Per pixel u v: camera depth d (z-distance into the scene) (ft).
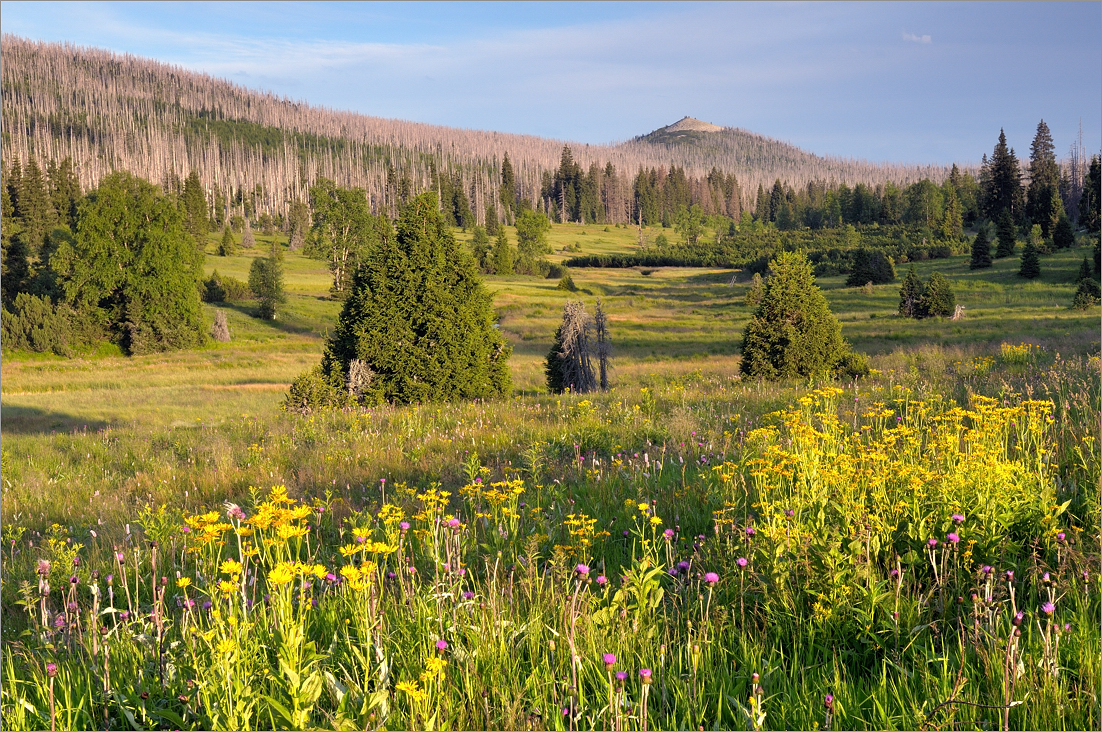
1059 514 13.82
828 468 15.70
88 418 96.22
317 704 10.13
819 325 81.25
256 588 14.83
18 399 125.70
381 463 35.86
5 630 14.70
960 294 264.93
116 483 40.09
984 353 79.77
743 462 19.90
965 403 33.86
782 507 14.82
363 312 85.51
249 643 10.82
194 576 15.81
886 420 28.76
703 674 10.48
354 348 85.97
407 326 84.48
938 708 9.05
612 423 41.16
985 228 326.03
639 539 16.52
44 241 336.49
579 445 33.78
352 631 12.28
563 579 13.65
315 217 372.38
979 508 13.73
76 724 10.28
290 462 39.65
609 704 9.33
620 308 289.94
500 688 10.36
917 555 13.14
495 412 52.37
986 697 9.68
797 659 11.07
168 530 19.56
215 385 150.10
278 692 10.05
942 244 415.23
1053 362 51.34
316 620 12.69
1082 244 350.02
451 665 10.89
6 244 254.88
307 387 76.43
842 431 23.21
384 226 89.15
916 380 48.98
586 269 504.84
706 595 13.12
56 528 25.16
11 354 207.72
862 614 11.53
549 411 50.70
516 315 268.62
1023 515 13.75
